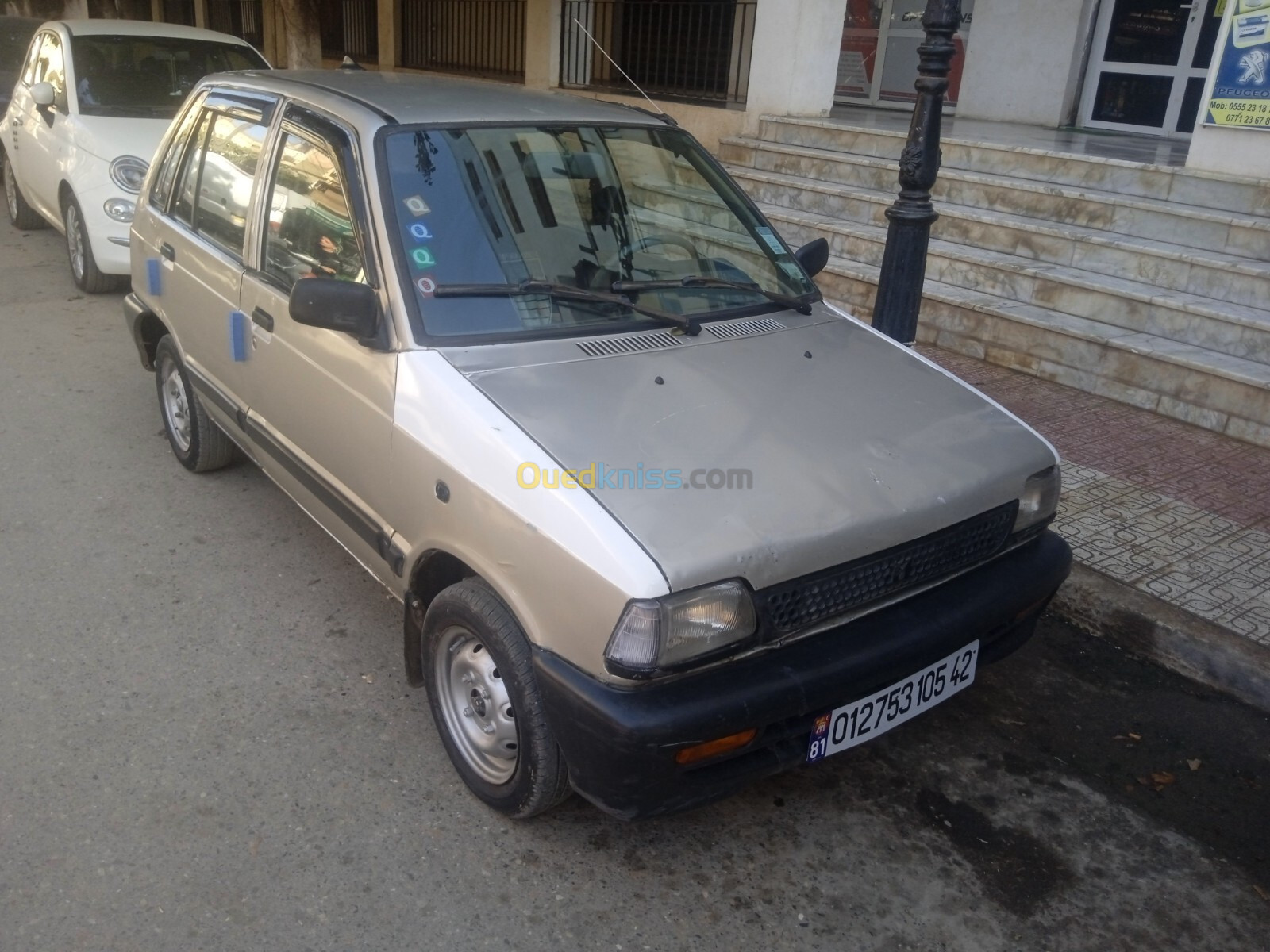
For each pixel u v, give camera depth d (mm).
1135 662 4109
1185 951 2785
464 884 2857
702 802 2670
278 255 3785
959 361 6957
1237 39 6480
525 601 2680
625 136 3930
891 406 3256
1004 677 3986
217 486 5141
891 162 8438
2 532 4602
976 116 10633
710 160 4227
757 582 2561
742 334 3510
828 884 2943
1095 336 6312
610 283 3457
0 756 3229
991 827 3205
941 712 3750
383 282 3170
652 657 2443
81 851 2881
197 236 4469
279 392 3789
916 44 11445
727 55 12312
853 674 2707
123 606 4090
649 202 3797
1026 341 6703
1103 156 7535
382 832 3020
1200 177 6727
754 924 2789
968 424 3279
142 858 2869
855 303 7781
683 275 3650
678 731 2473
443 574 3230
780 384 3221
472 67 14406
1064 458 5504
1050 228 7113
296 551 4566
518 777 2896
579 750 2598
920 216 4648
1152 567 4445
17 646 3801
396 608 4172
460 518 2863
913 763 3475
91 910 2693
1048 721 3734
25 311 7727
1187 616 4086
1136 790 3400
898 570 2865
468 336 3129
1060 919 2867
